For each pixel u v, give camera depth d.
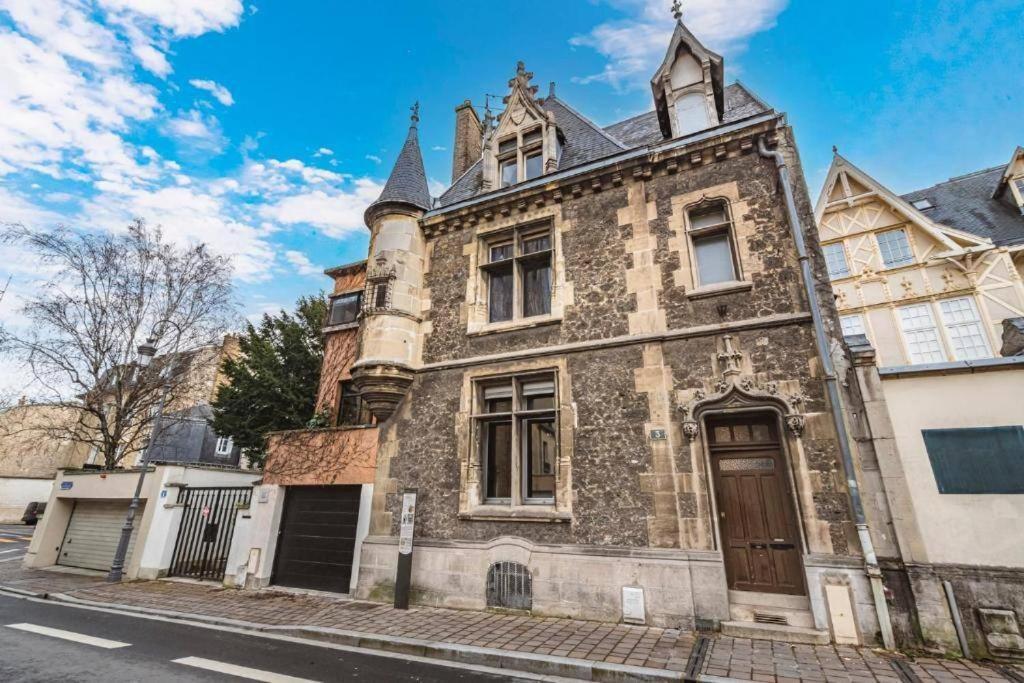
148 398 16.91
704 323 7.36
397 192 10.65
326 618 7.09
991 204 15.22
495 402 8.92
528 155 10.81
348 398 12.71
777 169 7.56
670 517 6.64
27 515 28.25
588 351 7.99
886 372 6.00
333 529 9.45
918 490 5.54
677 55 9.59
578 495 7.29
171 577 10.94
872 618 5.38
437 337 9.68
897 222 14.59
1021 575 4.97
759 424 6.86
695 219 8.26
